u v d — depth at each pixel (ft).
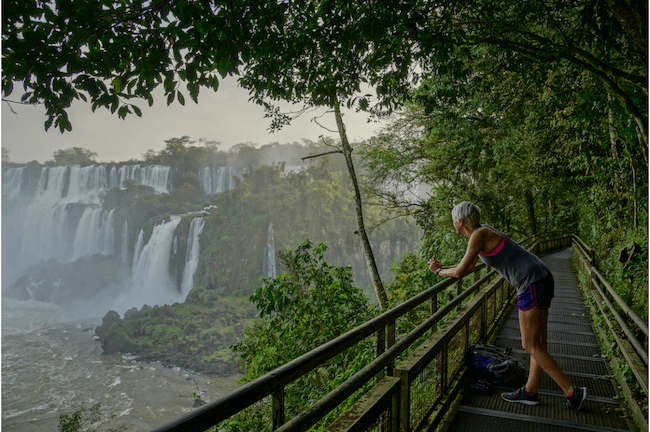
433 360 10.34
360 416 6.36
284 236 303.27
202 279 278.67
